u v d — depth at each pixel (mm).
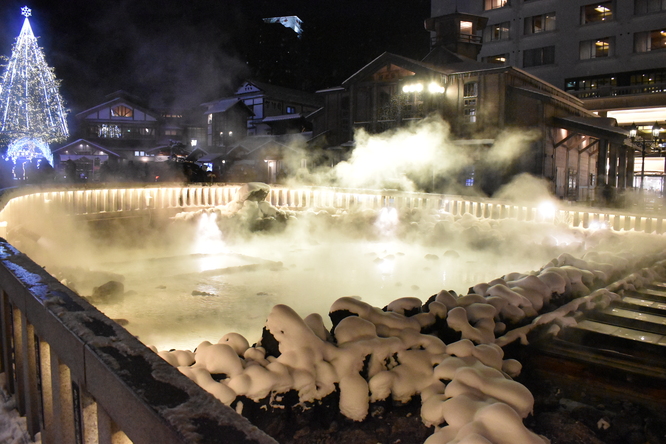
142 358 1562
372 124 28203
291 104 50344
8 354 3115
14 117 36562
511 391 2730
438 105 25984
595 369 3377
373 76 28266
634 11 37625
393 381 3279
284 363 3201
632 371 3254
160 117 56344
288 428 3086
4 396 3160
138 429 1334
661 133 36688
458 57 30281
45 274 2662
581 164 29078
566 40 40562
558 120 24422
